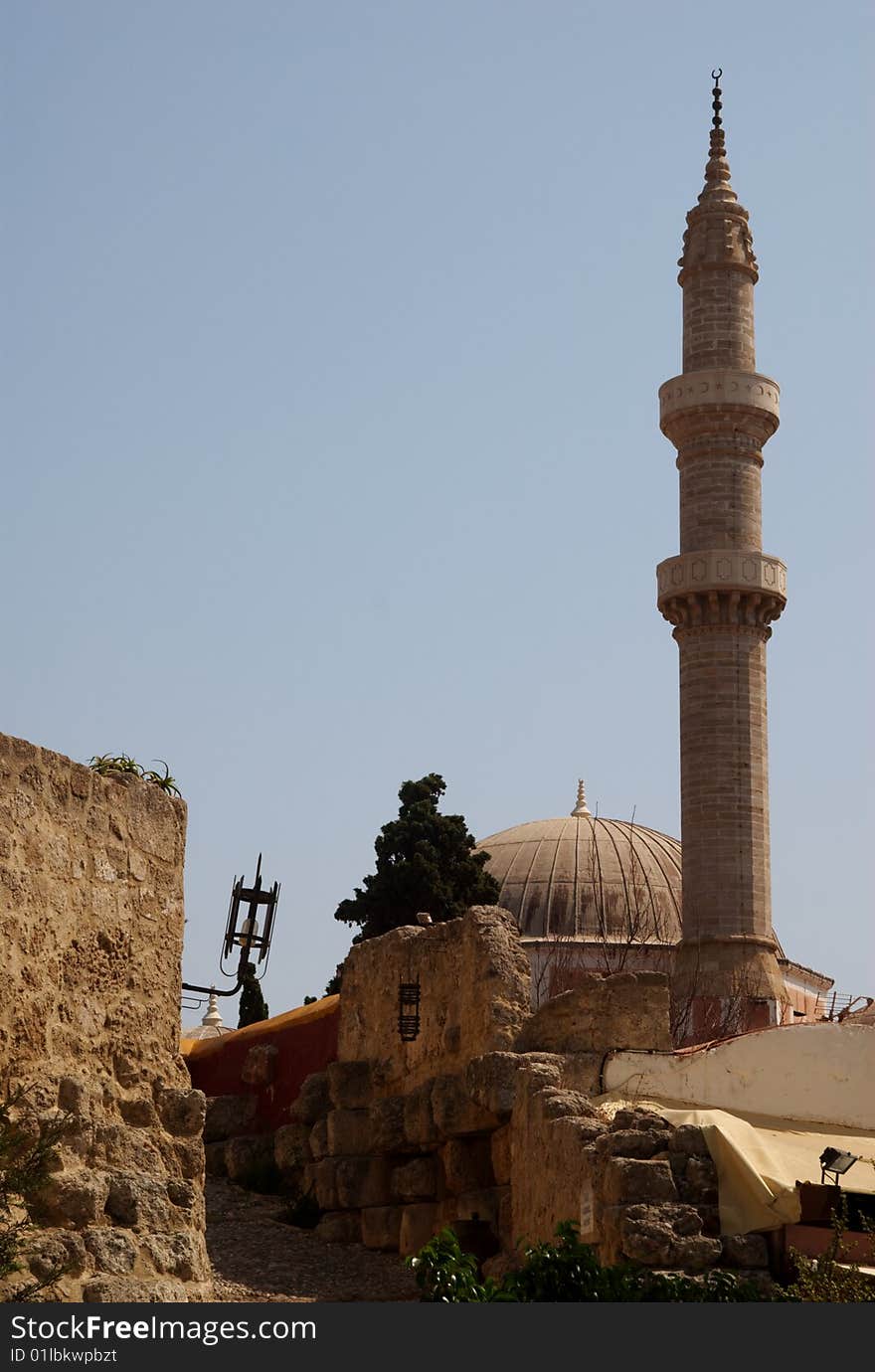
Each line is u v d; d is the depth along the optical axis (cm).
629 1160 2312
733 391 7619
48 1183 1733
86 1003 1900
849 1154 2256
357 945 3694
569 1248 2053
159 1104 1986
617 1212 2261
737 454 7619
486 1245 3011
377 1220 3300
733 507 7562
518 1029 3108
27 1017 1781
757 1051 2812
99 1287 1745
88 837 1931
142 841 2039
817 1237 2247
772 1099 2781
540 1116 2716
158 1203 1886
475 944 3238
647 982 3030
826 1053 2794
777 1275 2247
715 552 7450
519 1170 2842
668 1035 3011
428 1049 3372
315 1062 3828
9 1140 1675
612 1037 2995
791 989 7850
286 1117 3844
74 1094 1825
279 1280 2959
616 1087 2866
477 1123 3094
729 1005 6625
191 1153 1981
